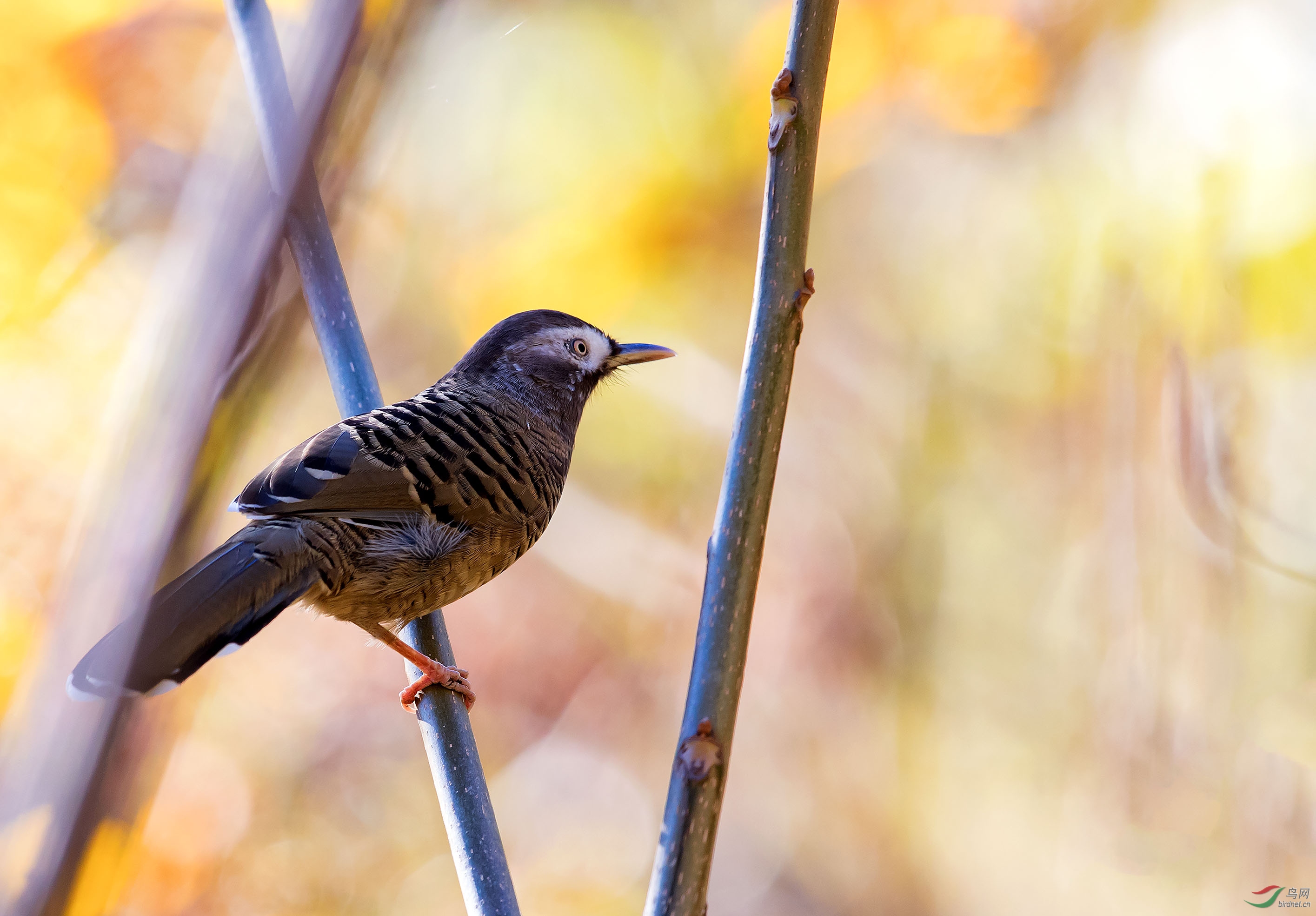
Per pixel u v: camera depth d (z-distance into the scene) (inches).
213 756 523.2
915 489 624.4
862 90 499.8
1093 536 509.0
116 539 91.2
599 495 614.5
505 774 601.0
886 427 636.1
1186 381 413.4
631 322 515.8
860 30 492.1
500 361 326.6
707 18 481.7
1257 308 418.3
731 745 157.2
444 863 551.5
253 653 556.1
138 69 378.9
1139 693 420.2
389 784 559.2
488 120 468.1
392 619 272.1
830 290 642.8
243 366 94.9
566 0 467.8
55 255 386.3
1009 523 604.1
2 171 378.3
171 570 90.0
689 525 610.5
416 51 101.1
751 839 615.2
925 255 613.6
